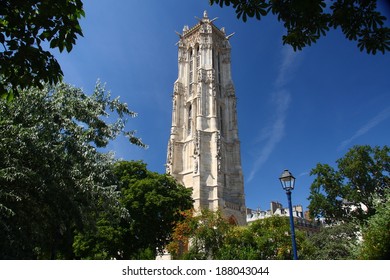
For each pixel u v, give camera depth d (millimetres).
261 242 35812
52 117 19203
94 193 19953
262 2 10305
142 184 45000
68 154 19469
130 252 44031
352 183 51281
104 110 24422
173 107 80000
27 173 16531
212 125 71875
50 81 9734
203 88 75938
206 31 83438
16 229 16844
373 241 18641
